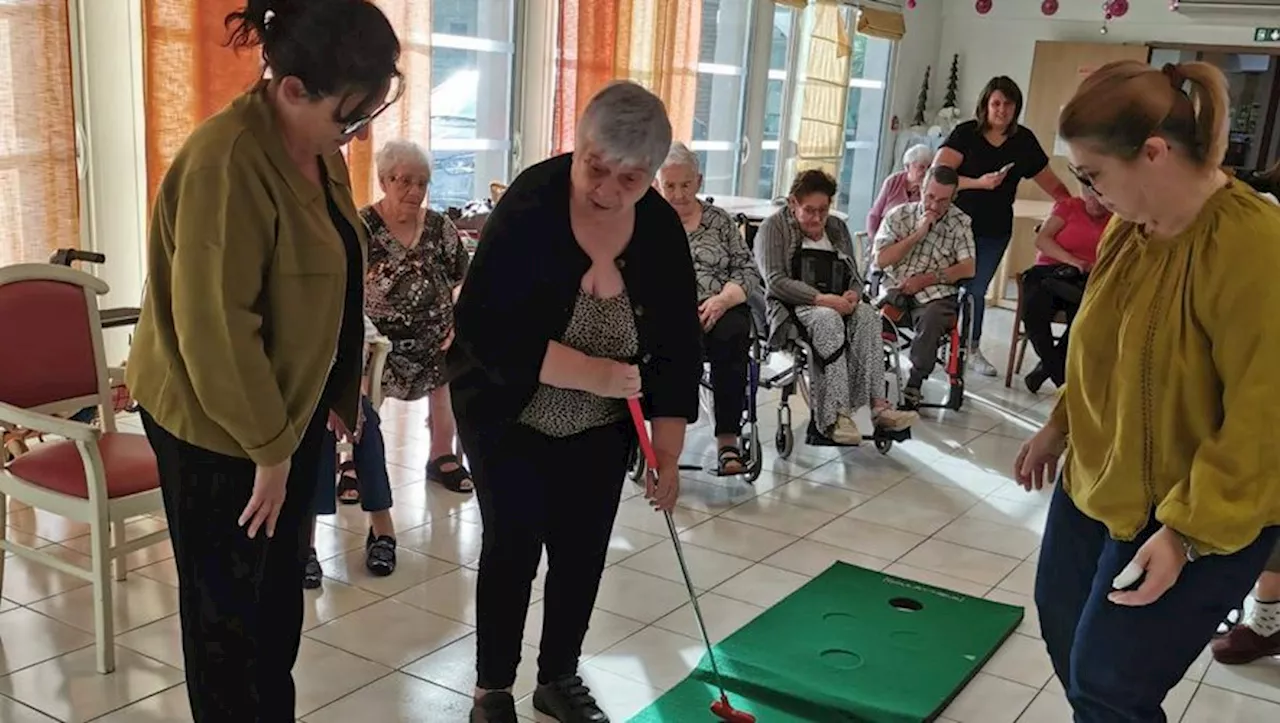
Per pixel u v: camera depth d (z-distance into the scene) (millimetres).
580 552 2234
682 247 2143
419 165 3451
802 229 4391
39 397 2738
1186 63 1571
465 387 2104
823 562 3393
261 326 1695
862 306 4438
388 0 4430
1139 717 1654
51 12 3502
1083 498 1737
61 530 3262
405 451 4230
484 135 5656
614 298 2074
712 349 3896
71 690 2424
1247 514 1498
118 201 3865
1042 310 5566
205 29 3744
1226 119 1531
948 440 4832
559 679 2373
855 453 4570
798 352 4281
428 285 3551
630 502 3811
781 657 2730
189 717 2348
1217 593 1571
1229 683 2758
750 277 4012
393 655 2660
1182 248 1577
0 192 3455
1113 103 1529
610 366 2037
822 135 8023
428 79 4703
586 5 5562
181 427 1704
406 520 3520
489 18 5535
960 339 5148
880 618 2990
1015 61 9172
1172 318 1572
